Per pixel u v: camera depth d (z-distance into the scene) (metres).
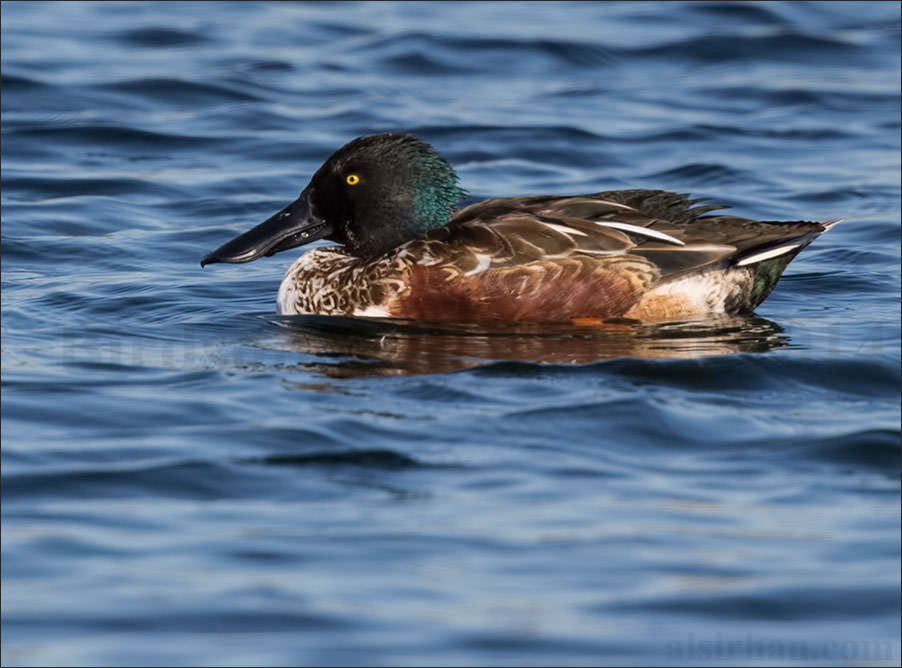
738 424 11.45
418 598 8.61
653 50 26.92
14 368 12.77
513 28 27.97
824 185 20.81
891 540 9.33
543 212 14.70
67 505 9.77
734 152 22.28
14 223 18.67
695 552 9.19
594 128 23.25
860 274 16.95
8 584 8.71
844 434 11.16
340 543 9.27
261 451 10.72
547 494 10.04
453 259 14.36
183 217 19.42
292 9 29.69
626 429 11.24
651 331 14.12
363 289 14.63
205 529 9.45
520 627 8.29
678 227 14.54
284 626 8.30
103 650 8.04
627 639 8.21
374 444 10.88
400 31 27.78
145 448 10.76
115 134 22.66
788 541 9.36
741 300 14.70
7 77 24.73
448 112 23.89
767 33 27.61
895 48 27.12
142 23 28.36
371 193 15.14
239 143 22.52
